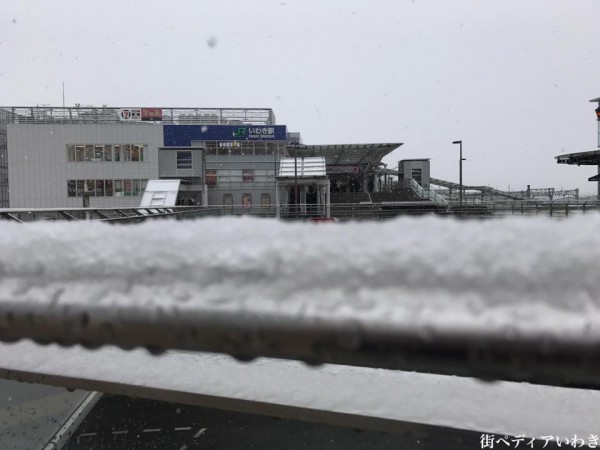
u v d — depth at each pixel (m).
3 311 1.06
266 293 0.97
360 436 3.17
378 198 53.38
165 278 1.04
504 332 0.82
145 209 14.49
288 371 1.92
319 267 0.99
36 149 48.59
